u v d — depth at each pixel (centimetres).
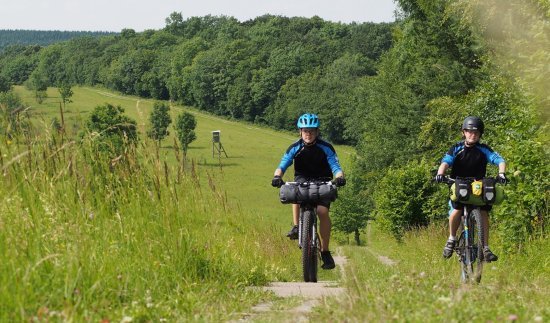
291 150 1138
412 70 5047
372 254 4484
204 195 1152
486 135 2848
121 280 815
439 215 4044
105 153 971
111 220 949
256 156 15925
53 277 721
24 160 884
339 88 16638
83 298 705
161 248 995
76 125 963
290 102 18488
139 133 1027
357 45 18812
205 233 1127
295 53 19575
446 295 712
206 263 1083
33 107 941
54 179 907
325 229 1144
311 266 1146
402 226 4534
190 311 786
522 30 2239
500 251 1662
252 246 1433
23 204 844
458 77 4331
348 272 828
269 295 1003
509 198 1603
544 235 1553
